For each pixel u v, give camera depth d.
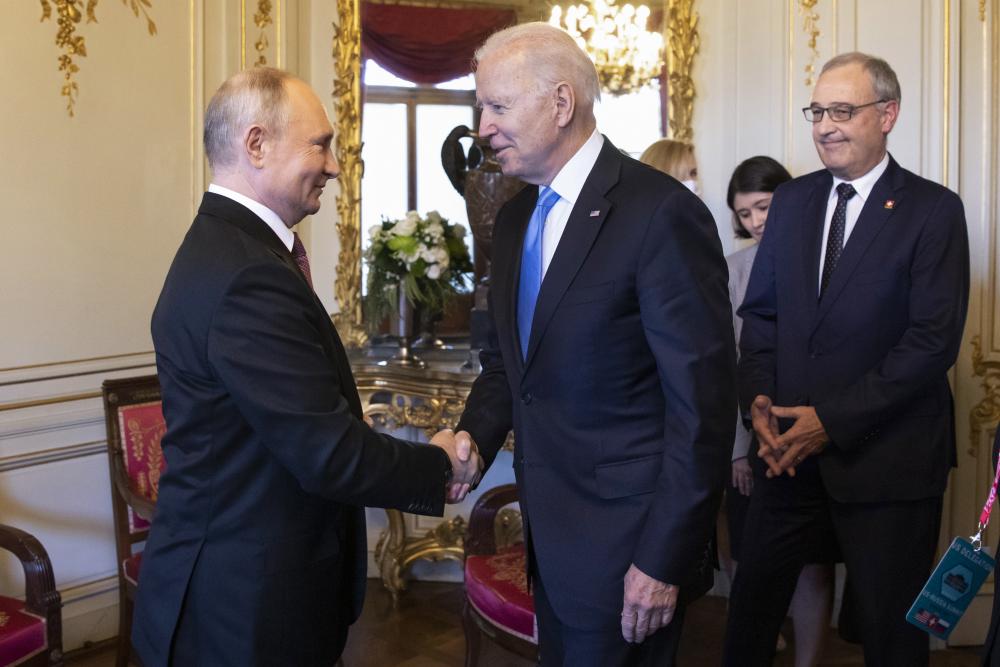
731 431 1.77
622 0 4.02
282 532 1.70
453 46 4.09
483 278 4.04
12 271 3.16
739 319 3.40
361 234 4.16
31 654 2.51
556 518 1.88
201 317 1.62
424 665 3.33
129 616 3.10
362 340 4.16
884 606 2.48
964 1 3.37
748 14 3.90
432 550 3.99
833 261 2.57
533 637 2.55
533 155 1.84
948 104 3.38
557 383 1.85
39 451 3.28
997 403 3.42
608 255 1.78
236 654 1.67
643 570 1.73
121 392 3.21
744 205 3.27
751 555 2.71
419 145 4.14
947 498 3.45
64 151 3.29
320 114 1.79
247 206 1.73
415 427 4.02
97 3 3.36
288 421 1.60
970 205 3.39
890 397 2.37
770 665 2.76
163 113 3.60
